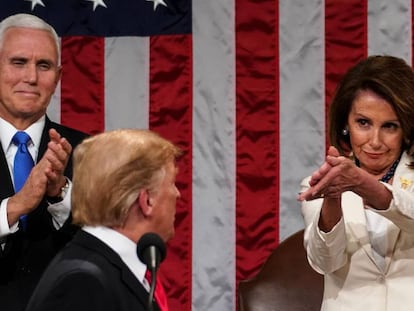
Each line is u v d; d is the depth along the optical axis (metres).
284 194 10.16
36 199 6.99
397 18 10.05
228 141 10.23
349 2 10.12
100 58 10.46
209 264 10.24
